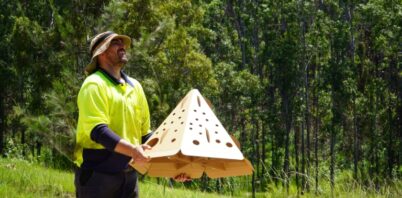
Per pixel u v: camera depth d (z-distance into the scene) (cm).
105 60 405
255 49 7138
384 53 5794
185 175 415
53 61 1909
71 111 1438
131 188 407
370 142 5653
